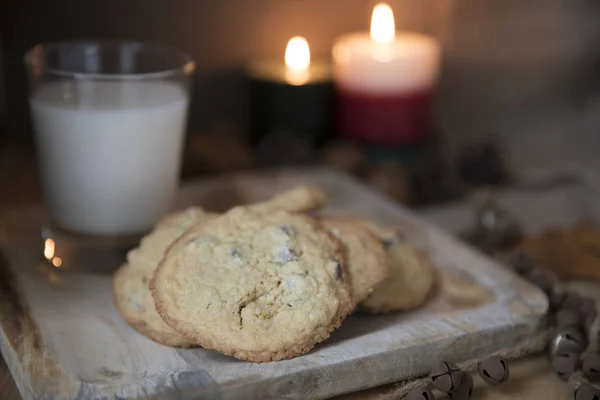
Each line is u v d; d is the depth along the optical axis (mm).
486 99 881
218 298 519
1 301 563
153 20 776
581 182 779
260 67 804
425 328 542
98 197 602
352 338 534
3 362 553
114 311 561
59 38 762
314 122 792
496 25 862
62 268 602
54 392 495
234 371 506
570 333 552
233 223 550
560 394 536
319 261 534
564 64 886
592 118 896
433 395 520
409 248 593
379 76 776
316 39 826
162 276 530
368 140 790
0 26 753
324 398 517
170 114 602
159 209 618
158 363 518
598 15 880
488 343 547
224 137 781
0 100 773
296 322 517
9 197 720
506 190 766
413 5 840
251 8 799
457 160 769
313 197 584
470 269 605
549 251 677
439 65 860
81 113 584
